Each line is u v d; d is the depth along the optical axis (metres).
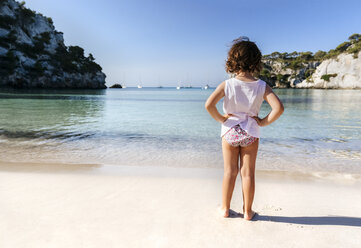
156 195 2.69
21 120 9.41
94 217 2.12
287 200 2.62
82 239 1.77
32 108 14.46
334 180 3.35
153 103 22.30
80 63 101.81
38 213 2.18
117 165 3.98
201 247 1.70
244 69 1.96
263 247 1.71
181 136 6.62
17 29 77.94
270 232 1.92
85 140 5.97
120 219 2.10
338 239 1.83
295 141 6.09
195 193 2.77
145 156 4.61
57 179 3.20
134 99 29.48
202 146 5.46
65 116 11.03
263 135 6.88
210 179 3.30
